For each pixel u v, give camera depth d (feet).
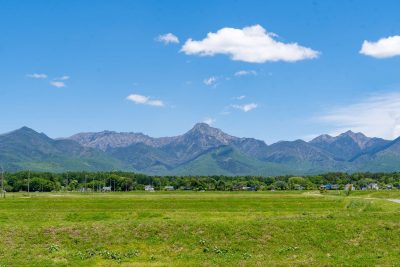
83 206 353.72
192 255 166.91
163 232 190.08
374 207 330.54
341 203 391.24
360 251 174.09
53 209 328.90
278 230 192.13
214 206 350.64
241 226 195.00
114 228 192.85
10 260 156.15
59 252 167.84
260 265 150.51
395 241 183.73
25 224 205.16
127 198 475.31
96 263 154.92
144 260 160.56
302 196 533.96
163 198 469.57
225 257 163.94
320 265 150.30
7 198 508.12
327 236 187.11
